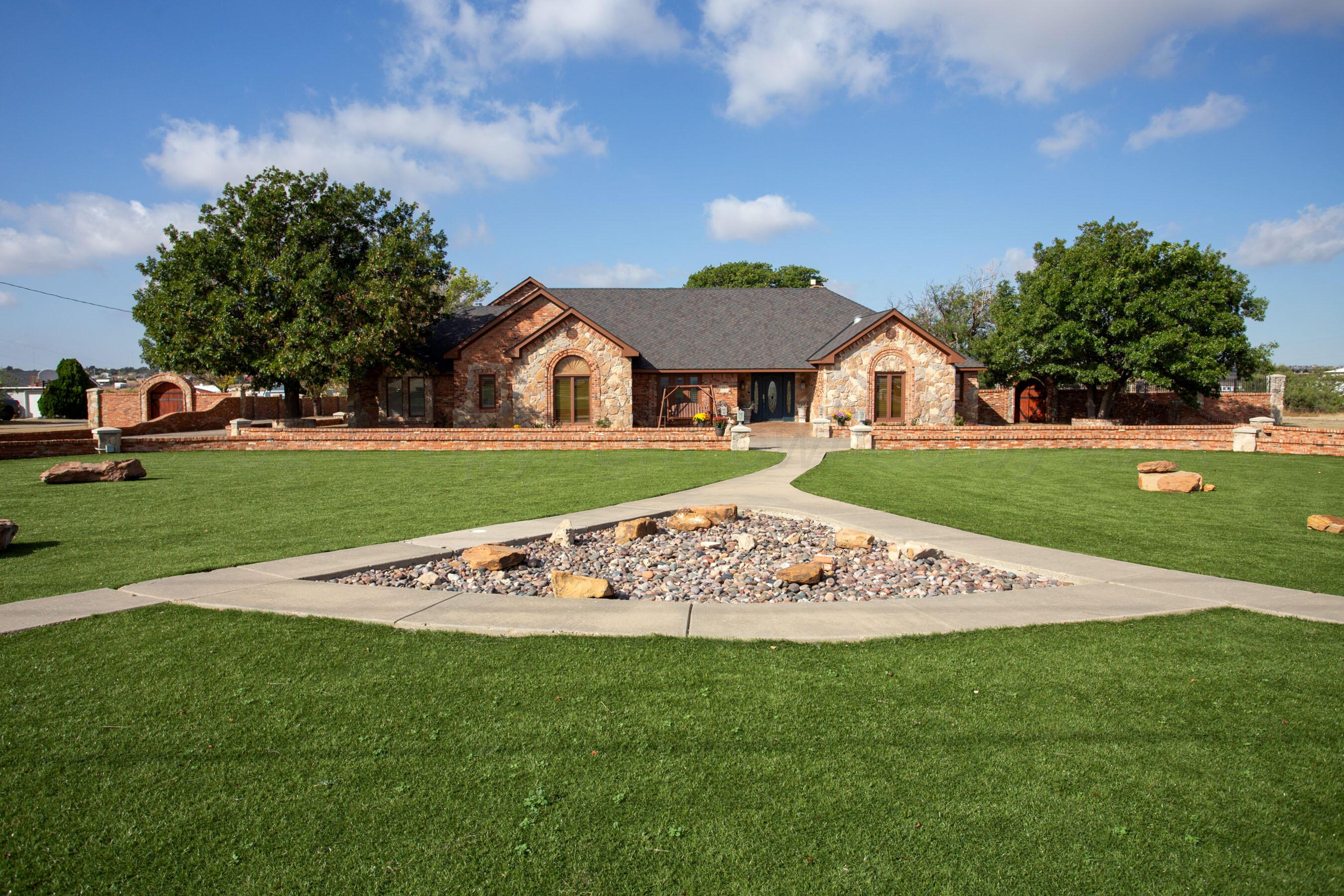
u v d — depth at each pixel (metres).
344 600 7.00
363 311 27.16
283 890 3.12
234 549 9.13
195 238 26.50
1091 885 3.14
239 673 5.29
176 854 3.35
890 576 8.30
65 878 3.20
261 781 3.92
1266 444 21.95
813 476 16.41
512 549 8.68
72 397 52.22
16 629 6.15
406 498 13.33
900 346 31.59
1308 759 4.10
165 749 4.23
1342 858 3.30
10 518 11.38
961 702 4.80
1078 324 30.97
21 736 4.37
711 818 3.61
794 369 32.06
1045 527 10.60
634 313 35.84
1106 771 4.00
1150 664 5.42
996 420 38.47
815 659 5.54
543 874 3.22
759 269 66.56
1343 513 11.83
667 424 32.81
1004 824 3.55
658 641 5.91
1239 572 8.03
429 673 5.28
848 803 3.71
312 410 48.69
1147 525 10.73
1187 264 30.67
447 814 3.64
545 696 4.91
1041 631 6.13
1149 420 37.50
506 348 30.83
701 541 10.01
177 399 43.00
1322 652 5.65
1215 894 3.09
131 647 5.76
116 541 9.65
